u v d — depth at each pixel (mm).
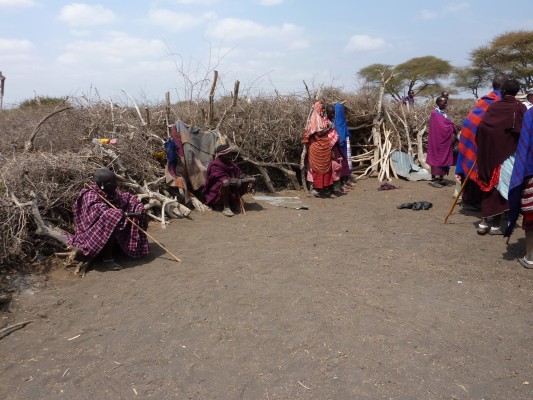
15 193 6195
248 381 3445
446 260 5648
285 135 10555
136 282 5289
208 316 4426
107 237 5516
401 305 4492
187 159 8438
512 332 3961
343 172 10367
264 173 10031
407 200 9258
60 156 7066
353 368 3537
